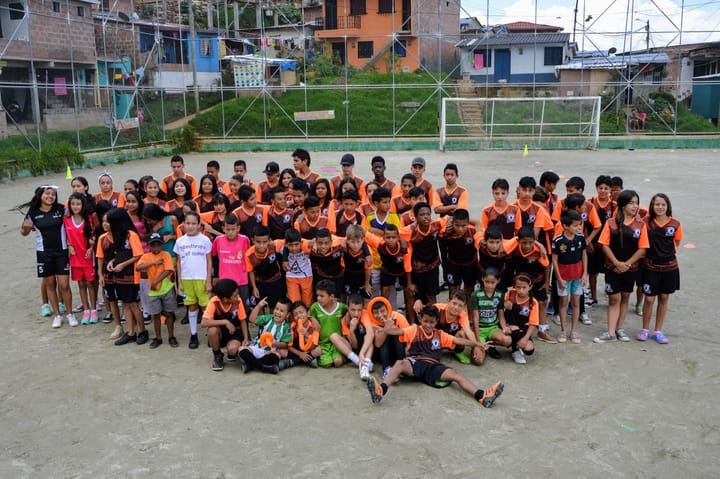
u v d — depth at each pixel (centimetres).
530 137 2867
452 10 3672
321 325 637
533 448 468
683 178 1836
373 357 642
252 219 777
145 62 3103
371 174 2006
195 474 436
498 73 3550
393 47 3156
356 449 467
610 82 3039
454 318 625
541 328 687
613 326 681
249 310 726
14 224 1287
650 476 432
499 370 611
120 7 3319
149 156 2592
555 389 566
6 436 492
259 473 437
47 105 2209
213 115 3048
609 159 2370
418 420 511
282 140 2938
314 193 829
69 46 2302
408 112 3103
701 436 484
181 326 754
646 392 558
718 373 595
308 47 3750
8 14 2238
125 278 673
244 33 3931
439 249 805
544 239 748
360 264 698
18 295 858
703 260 988
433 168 2142
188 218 675
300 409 532
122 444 477
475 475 433
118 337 708
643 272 668
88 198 784
